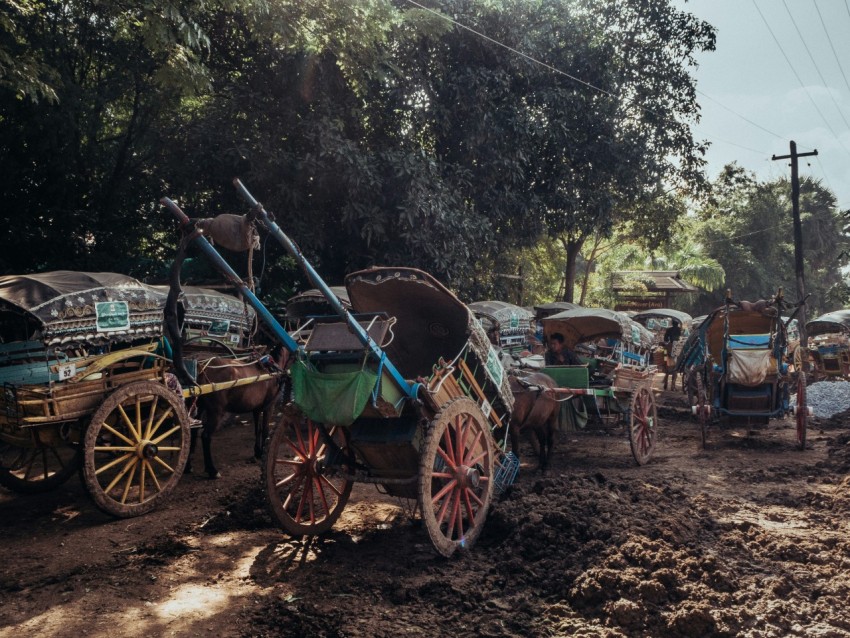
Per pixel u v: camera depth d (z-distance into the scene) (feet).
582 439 38.42
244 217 18.11
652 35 84.58
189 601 16.92
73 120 47.60
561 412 31.37
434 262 54.70
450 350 22.45
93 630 15.46
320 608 16.20
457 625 15.30
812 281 188.65
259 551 20.39
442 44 61.16
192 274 56.95
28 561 20.07
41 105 45.83
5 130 46.68
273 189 52.11
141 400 25.03
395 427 19.70
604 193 77.25
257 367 32.07
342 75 53.16
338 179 51.47
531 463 32.40
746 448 35.42
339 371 18.98
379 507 24.57
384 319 19.08
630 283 127.03
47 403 22.39
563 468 31.19
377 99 56.95
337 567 18.99
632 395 31.12
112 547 21.21
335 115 53.42
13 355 23.25
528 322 57.47
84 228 51.26
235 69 54.13
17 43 41.63
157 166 56.03
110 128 58.54
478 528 20.54
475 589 16.84
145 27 35.09
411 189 52.08
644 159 80.33
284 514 20.56
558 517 20.16
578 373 31.50
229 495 26.20
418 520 22.54
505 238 72.74
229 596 17.21
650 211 98.53
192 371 28.04
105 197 54.60
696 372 40.93
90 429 23.07
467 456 20.39
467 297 63.62
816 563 18.28
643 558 17.39
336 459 21.17
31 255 49.32
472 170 64.18
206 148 49.88
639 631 14.82
